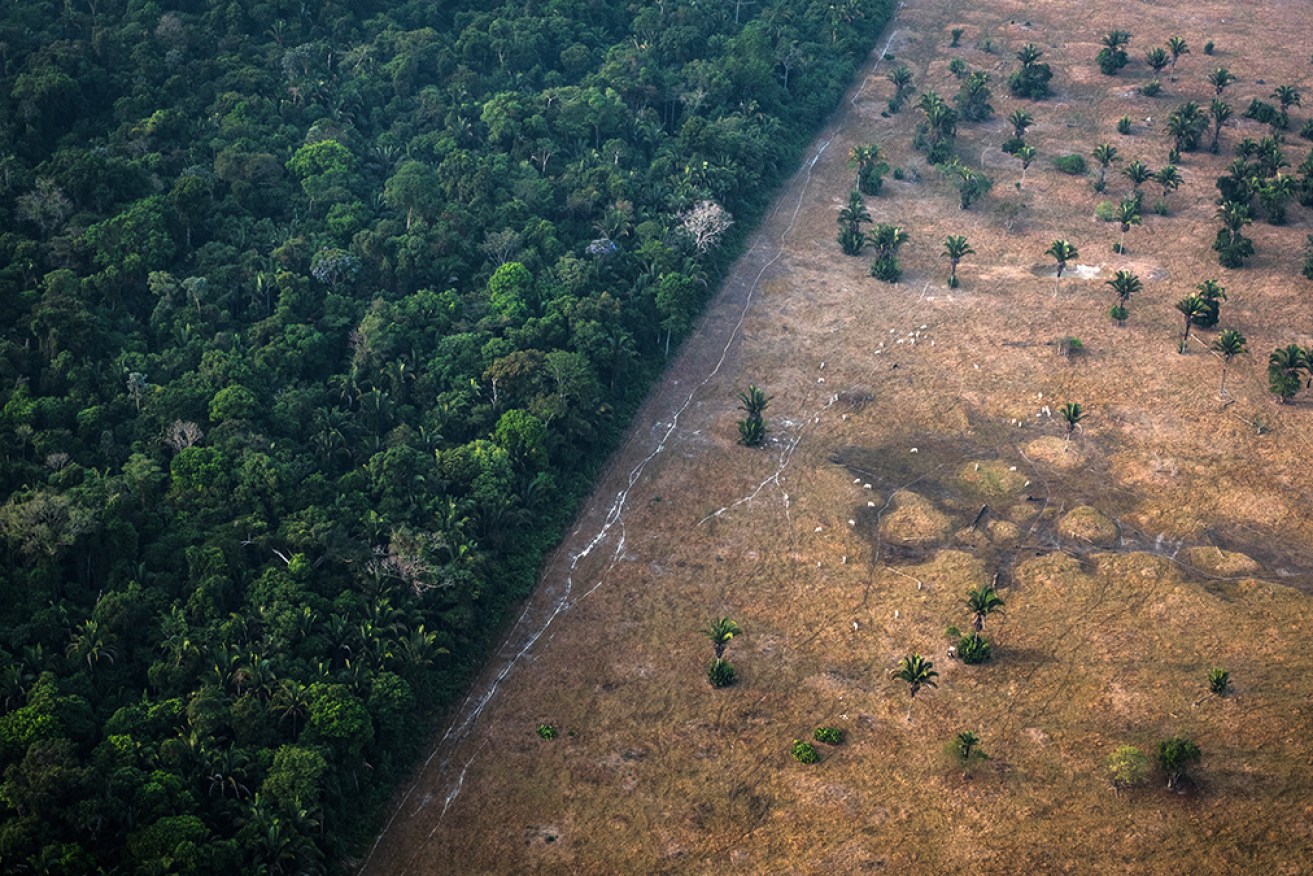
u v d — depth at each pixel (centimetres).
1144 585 16575
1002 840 13212
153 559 14988
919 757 14212
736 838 13362
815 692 15138
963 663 15462
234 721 13300
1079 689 15025
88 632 13925
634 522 17825
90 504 15025
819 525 17788
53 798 12062
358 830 13375
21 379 16975
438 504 16450
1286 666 15150
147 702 13575
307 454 16912
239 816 12638
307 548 15388
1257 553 17150
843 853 13150
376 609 14825
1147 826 13262
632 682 15300
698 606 16425
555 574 16912
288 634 14350
